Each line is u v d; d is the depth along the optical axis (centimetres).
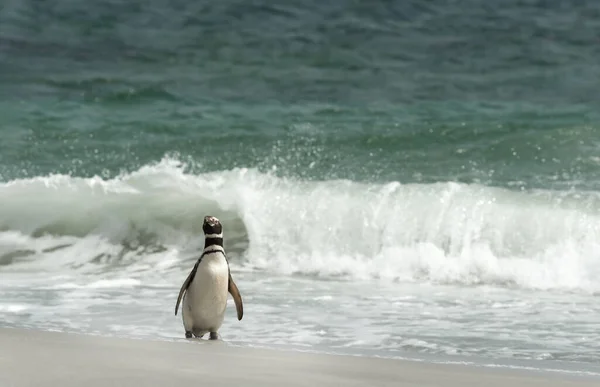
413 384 2005
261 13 10388
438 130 6512
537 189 5100
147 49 9562
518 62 9206
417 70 8938
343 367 2169
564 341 2884
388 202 4706
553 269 4169
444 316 3312
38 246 4831
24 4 10725
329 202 4756
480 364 2458
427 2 10625
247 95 8094
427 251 4400
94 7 10656
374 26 10069
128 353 2197
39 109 7650
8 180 5934
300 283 4097
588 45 9656
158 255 4741
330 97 8019
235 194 4934
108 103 7850
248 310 3397
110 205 5034
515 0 10825
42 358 2077
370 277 4291
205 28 10056
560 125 6719
